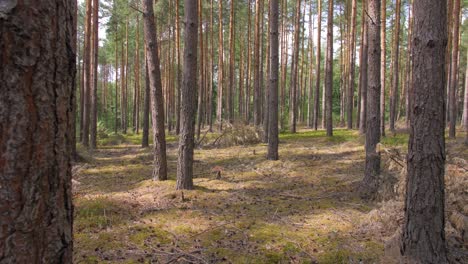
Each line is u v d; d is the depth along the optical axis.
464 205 4.47
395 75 18.95
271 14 10.84
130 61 36.81
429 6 3.55
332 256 4.09
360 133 16.48
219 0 21.86
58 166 1.39
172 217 5.58
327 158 10.92
